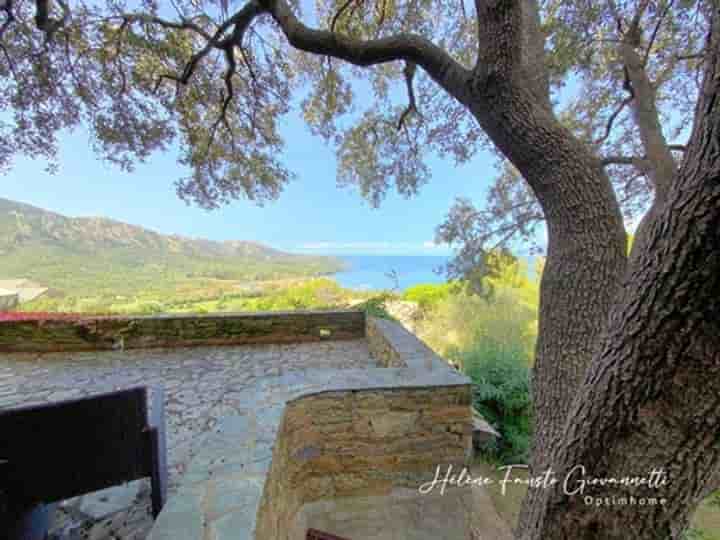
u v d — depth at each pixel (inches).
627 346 30.4
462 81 60.4
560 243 52.1
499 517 100.6
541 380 53.2
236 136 175.0
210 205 178.1
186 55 142.9
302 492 81.7
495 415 157.6
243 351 167.6
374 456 86.4
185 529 41.3
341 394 84.2
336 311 189.2
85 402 45.1
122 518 58.6
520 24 53.0
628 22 109.2
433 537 84.2
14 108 135.1
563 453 36.6
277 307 267.7
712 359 25.8
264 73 159.5
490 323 199.0
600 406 32.5
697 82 121.5
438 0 131.6
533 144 53.4
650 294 28.5
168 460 74.0
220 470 53.1
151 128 152.3
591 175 51.4
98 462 46.3
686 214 25.6
